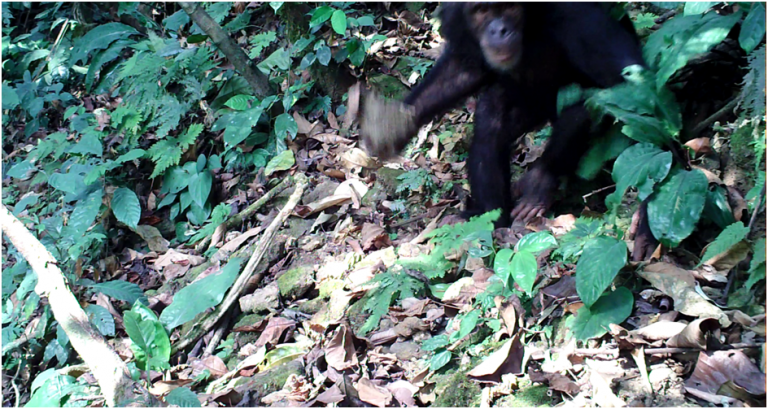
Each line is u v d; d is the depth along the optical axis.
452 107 5.59
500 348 3.76
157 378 4.34
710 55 4.91
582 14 4.78
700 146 4.58
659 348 3.47
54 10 9.06
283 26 7.74
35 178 6.81
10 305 5.68
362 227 5.34
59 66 8.24
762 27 3.93
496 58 4.89
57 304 4.59
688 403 3.20
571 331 3.72
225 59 7.49
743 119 4.51
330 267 4.95
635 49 4.66
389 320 4.28
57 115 8.23
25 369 5.18
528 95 5.42
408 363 3.95
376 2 7.71
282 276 5.00
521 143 5.96
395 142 5.24
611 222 4.24
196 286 4.91
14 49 8.78
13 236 4.98
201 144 6.84
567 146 4.75
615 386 3.37
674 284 3.75
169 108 6.66
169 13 8.91
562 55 5.12
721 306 3.68
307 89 6.82
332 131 6.55
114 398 3.89
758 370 3.24
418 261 4.49
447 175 5.79
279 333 4.46
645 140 4.11
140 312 4.61
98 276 5.86
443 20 5.38
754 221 3.80
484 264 4.43
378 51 7.03
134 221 6.07
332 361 3.99
